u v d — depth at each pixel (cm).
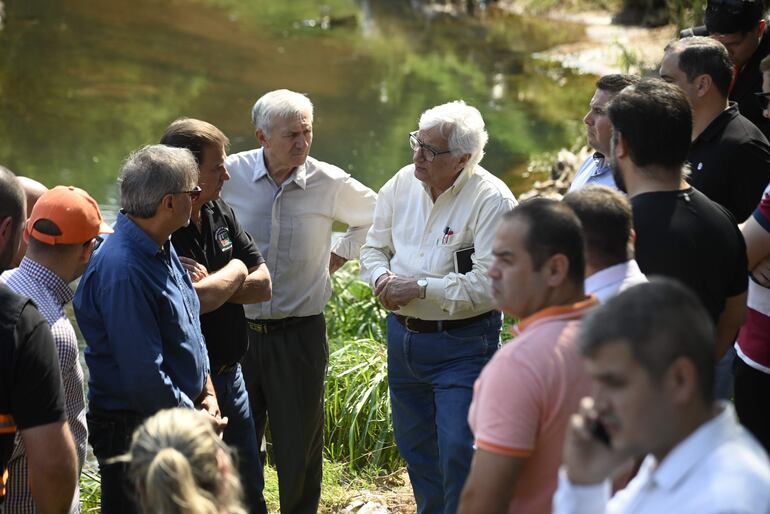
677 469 201
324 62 1688
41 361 320
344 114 1399
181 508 250
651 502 205
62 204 354
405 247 456
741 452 198
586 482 211
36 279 353
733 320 347
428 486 469
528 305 275
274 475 556
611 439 211
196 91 1505
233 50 1750
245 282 436
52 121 1364
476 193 438
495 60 1700
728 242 334
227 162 488
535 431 263
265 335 487
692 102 421
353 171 1184
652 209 329
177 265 393
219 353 431
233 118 1382
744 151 417
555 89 1517
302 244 486
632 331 202
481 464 265
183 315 383
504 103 1445
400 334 455
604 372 205
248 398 469
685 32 580
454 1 2152
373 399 577
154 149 376
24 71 1584
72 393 360
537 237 271
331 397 590
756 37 519
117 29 1859
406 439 470
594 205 299
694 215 330
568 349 263
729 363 429
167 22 1925
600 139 423
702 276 326
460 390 438
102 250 374
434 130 427
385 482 552
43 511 330
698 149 424
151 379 363
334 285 735
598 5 1950
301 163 480
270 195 484
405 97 1484
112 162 1216
